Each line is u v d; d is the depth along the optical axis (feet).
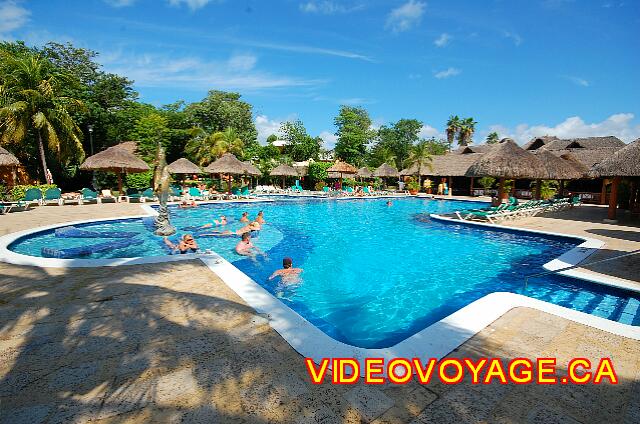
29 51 94.68
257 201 75.72
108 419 7.77
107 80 107.04
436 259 31.12
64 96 84.69
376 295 22.36
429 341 11.80
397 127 185.26
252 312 13.97
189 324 12.80
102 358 10.37
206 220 50.39
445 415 8.16
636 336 12.35
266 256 31.35
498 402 8.69
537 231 38.42
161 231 37.22
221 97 138.41
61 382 9.13
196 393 8.80
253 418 7.92
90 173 96.43
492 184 107.34
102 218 44.06
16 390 8.76
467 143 205.77
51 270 19.60
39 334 11.84
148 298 15.39
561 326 13.10
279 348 11.17
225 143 108.68
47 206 57.72
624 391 9.21
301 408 8.30
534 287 23.27
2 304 14.49
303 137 154.40
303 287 23.61
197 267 20.57
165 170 37.45
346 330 17.69
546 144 104.12
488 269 27.94
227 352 10.86
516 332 12.59
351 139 161.07
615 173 43.04
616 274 21.57
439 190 107.45
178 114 120.67
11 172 73.36
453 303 21.13
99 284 17.24
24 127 67.36
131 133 108.68
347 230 45.91
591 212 57.47
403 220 55.26
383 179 147.13
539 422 7.98
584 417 8.20
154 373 9.66
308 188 131.75
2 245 26.32
